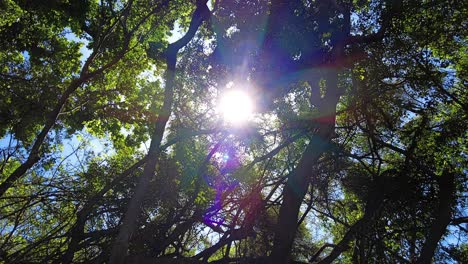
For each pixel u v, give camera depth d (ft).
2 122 44.75
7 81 47.93
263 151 45.65
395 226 43.06
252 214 40.19
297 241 45.34
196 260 35.12
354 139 48.06
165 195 39.78
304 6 39.88
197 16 43.98
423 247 41.39
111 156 49.37
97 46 51.60
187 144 44.42
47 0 53.52
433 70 44.14
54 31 60.39
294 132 44.01
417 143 45.73
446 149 45.21
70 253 35.55
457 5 38.55
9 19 54.49
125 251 31.30
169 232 40.70
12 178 39.78
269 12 40.52
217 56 42.70
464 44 44.93
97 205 38.42
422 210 43.52
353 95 43.24
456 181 45.19
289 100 43.83
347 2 40.98
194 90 44.60
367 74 41.01
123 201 38.88
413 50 40.52
